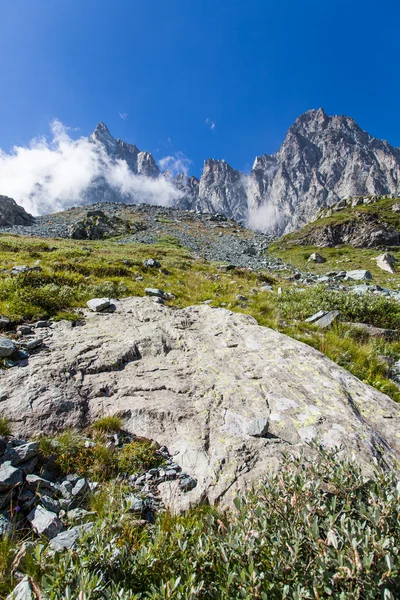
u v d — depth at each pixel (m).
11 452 4.04
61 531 3.25
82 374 6.35
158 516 3.58
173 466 4.52
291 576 2.18
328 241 69.62
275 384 6.05
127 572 2.48
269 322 10.51
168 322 9.15
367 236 66.44
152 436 5.14
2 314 8.62
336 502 2.66
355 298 12.37
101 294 11.98
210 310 10.42
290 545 2.36
